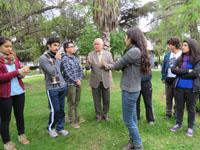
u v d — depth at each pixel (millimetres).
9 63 4023
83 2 9688
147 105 5277
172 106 5797
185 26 7969
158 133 4844
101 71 5309
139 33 3748
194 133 4852
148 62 3748
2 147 4367
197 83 4586
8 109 4027
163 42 11000
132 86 3775
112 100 7508
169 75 5414
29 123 5500
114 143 4457
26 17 9875
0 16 9289
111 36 16047
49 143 4484
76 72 5062
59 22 11875
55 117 4602
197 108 5965
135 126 3980
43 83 13844
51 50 4441
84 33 14641
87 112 6262
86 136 4750
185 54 4676
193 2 7082
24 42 13375
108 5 10633
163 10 11109
